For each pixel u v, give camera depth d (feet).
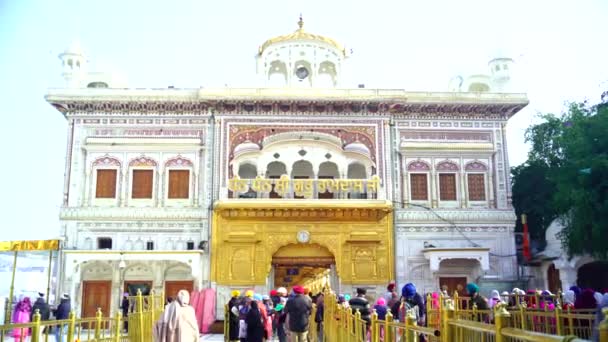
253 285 76.28
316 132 82.48
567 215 73.20
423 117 83.92
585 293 38.70
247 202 76.84
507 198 81.46
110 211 78.48
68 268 73.82
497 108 83.66
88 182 79.77
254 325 42.93
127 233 78.43
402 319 37.40
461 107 83.30
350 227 78.38
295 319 43.55
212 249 77.30
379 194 79.41
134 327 45.21
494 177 82.17
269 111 82.58
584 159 68.33
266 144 81.82
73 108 81.56
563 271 73.77
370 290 76.84
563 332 34.42
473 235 79.97
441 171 82.07
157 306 57.72
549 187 87.04
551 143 89.15
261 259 77.00
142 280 78.07
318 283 107.65
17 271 77.41
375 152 81.97
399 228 79.56
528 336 13.21
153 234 78.54
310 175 86.74
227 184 79.92
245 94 80.89
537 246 86.69
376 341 29.30
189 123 82.12
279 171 86.58
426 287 78.07
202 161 81.20
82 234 78.07
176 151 81.15
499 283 77.66
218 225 78.02
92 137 81.00
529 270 80.59
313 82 90.43
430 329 19.98
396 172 81.76
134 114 82.12
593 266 82.17
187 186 80.23
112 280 77.61
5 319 63.46
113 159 80.69
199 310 73.41
